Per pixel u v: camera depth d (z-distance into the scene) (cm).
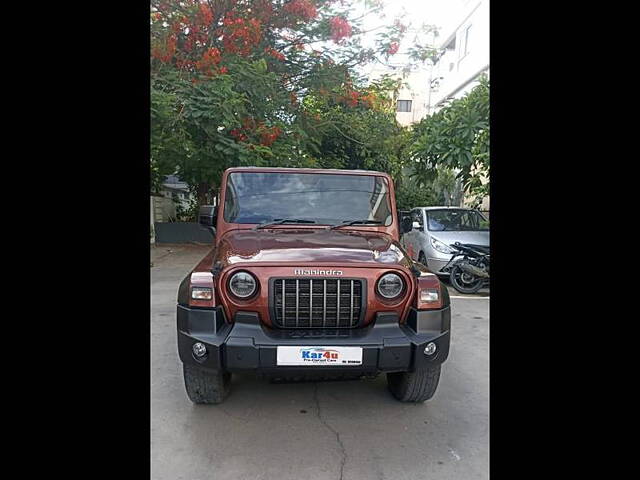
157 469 248
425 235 809
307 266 283
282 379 289
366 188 404
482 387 366
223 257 302
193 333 275
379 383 368
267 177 399
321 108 1303
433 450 272
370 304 284
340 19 1144
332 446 275
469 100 912
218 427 294
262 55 1055
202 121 866
